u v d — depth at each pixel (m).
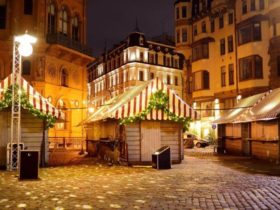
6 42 30.59
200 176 13.38
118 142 19.42
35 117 17.98
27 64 31.20
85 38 37.47
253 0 39.59
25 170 12.66
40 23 31.34
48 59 31.98
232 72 42.66
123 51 68.19
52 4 33.12
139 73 65.44
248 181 11.96
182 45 53.78
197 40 47.72
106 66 76.62
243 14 40.88
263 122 21.58
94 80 83.44
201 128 48.56
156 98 18.33
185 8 53.94
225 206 8.09
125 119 18.02
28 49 15.33
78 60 35.84
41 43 30.98
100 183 11.67
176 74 70.56
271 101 21.08
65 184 11.48
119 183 11.66
